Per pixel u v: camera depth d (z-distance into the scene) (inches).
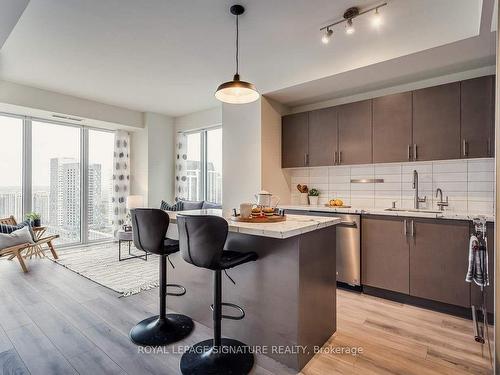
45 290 117.1
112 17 93.7
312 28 99.0
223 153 159.6
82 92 169.5
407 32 98.5
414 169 125.0
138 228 82.0
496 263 46.3
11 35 105.2
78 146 206.1
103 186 219.0
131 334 81.7
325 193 152.0
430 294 99.9
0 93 148.9
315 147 143.1
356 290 120.0
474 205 111.0
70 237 201.8
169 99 183.2
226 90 95.0
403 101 117.3
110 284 123.7
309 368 68.4
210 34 103.6
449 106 106.7
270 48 113.9
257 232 63.1
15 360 70.7
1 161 172.7
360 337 82.5
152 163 215.6
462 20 87.7
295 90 135.8
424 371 67.5
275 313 70.9
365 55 108.7
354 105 130.8
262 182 143.1
